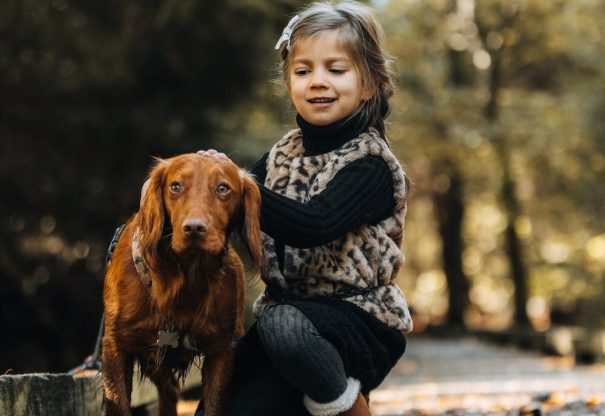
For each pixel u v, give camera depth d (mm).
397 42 23812
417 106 22469
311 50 3156
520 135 22141
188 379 5020
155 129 10094
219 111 10484
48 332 10500
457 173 24484
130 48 10047
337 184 2979
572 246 24797
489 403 6172
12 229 10328
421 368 13594
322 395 2816
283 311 2857
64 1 10203
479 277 31672
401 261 3123
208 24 9961
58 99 10219
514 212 24328
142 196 2881
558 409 5281
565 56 24016
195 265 2715
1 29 9578
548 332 17266
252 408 2922
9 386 2855
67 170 10438
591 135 19828
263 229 2875
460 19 24484
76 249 10609
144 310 2820
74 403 3227
